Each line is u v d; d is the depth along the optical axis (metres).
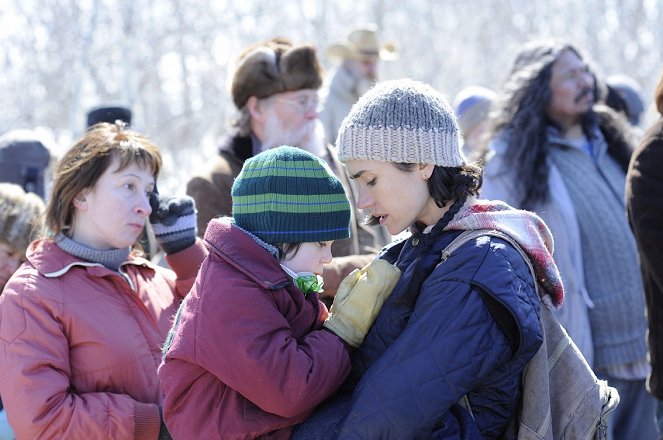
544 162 4.41
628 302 4.34
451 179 2.42
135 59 10.89
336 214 2.50
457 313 2.24
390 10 14.05
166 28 11.50
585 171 4.50
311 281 2.48
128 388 2.88
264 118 3.75
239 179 2.53
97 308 2.89
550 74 4.55
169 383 2.46
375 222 2.62
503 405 2.39
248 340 2.32
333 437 2.34
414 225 2.53
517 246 2.38
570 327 4.24
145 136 3.15
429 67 13.93
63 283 2.88
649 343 3.54
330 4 12.97
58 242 3.00
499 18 14.40
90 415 2.72
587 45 14.54
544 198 4.35
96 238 3.02
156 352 2.97
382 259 2.53
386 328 2.40
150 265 3.20
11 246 3.35
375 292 2.44
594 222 4.38
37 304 2.81
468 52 14.26
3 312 2.83
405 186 2.39
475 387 2.31
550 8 14.70
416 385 2.21
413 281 2.37
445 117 2.40
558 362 2.51
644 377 4.39
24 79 11.56
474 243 2.33
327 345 2.37
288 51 3.74
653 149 3.43
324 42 12.45
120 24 10.95
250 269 2.39
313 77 3.75
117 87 11.09
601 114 4.75
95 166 2.98
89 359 2.84
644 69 14.52
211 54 11.66
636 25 14.66
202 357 2.36
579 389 2.51
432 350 2.22
